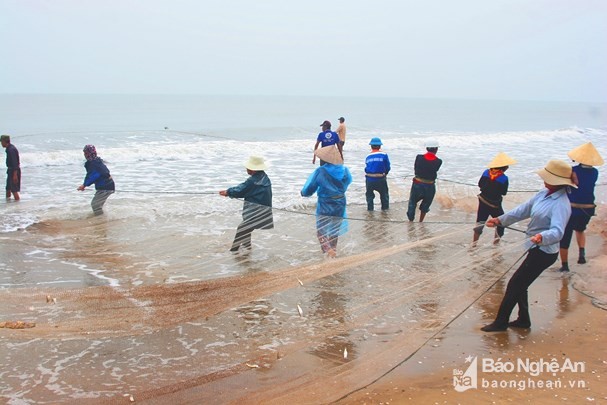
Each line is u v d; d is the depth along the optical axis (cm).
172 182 1427
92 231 788
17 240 750
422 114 7050
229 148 2216
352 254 695
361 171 1712
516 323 582
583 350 533
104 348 480
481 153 2380
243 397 416
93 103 8069
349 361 480
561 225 535
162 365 457
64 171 1571
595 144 3044
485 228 733
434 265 662
